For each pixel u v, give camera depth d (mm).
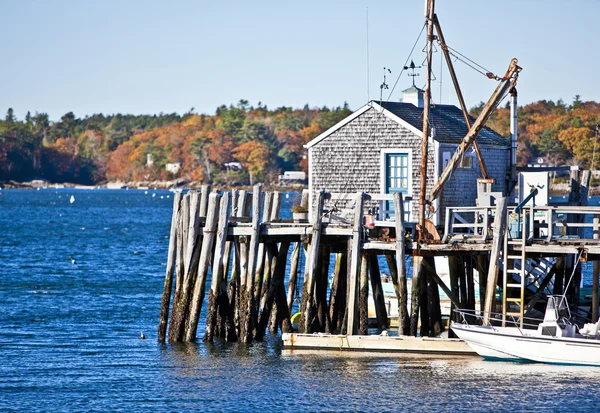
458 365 56906
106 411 50875
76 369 59875
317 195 59125
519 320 57438
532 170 76000
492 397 51094
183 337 64938
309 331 60781
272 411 50062
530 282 65875
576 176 66688
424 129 60156
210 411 50406
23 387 55719
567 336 55969
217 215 62312
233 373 56938
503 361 57406
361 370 56375
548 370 55625
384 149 73062
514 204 68500
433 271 59531
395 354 58969
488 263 62500
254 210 60875
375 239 59875
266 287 66438
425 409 49625
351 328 59531
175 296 64750
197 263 63969
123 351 64812
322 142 75250
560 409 49219
